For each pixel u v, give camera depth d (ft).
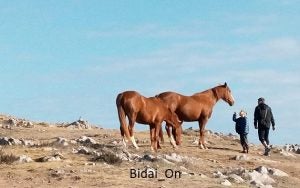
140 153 78.54
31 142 88.99
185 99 90.89
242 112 90.63
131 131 81.76
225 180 59.16
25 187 52.85
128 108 81.20
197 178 59.57
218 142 106.83
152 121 82.43
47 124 135.54
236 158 80.23
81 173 59.72
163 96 90.38
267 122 89.51
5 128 120.78
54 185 53.88
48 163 65.51
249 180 62.80
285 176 68.18
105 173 60.39
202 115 91.66
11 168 62.44
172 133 87.10
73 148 80.69
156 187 53.62
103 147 82.12
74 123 137.59
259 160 80.69
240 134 90.22
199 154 82.48
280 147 107.76
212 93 93.86
